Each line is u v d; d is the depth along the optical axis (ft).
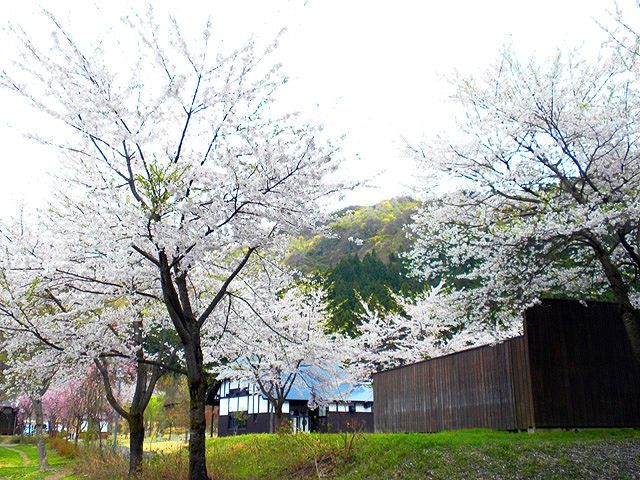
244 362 62.03
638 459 30.17
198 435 29.37
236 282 40.16
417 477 29.19
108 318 38.47
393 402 58.23
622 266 38.42
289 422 55.06
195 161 30.35
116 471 45.55
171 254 28.94
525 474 28.32
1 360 53.16
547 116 34.91
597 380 40.01
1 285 33.35
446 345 76.64
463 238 37.29
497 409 42.04
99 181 33.63
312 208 31.37
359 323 95.86
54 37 29.50
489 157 36.78
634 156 35.27
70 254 32.04
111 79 31.37
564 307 40.86
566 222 32.04
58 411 107.55
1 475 60.39
